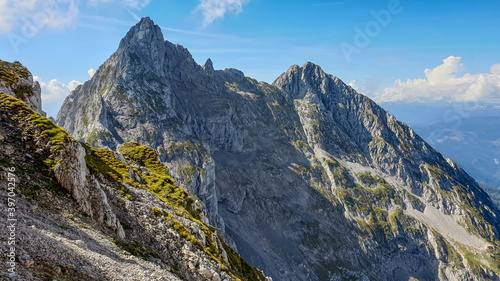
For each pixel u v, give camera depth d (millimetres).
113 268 28297
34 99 67500
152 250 42844
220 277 48062
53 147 39000
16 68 69875
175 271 39969
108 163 69875
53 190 35719
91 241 32406
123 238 40938
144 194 60812
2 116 39938
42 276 20266
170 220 54406
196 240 53469
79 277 23172
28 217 28203
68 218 33875
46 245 24484
